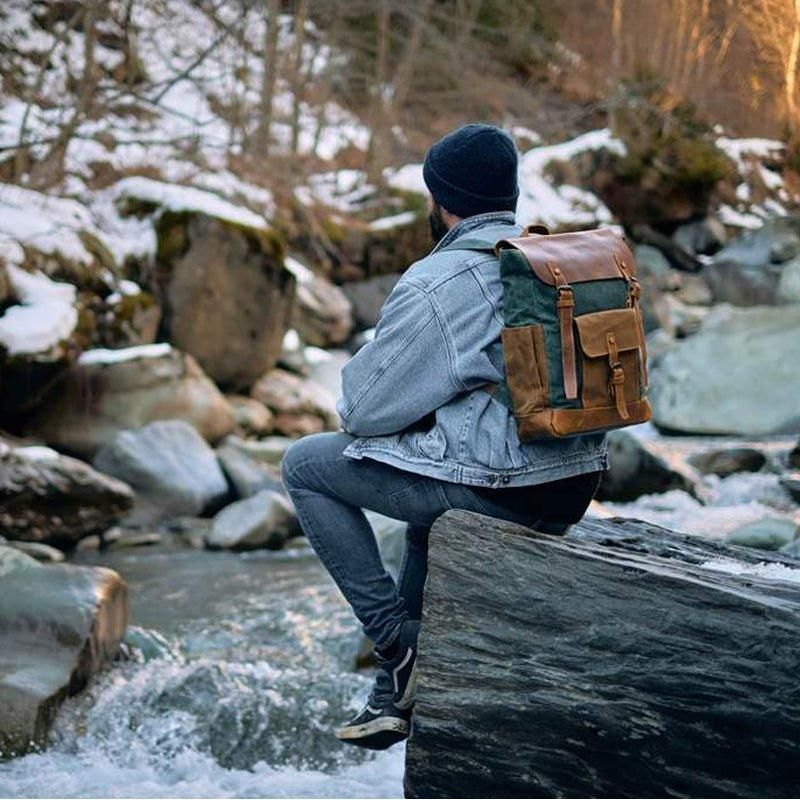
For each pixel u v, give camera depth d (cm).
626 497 830
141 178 1182
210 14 1362
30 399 912
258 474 924
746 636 255
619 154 1725
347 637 575
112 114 1416
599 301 271
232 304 1112
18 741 417
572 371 266
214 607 645
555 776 267
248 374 1134
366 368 277
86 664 469
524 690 270
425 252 1478
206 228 1100
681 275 1551
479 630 274
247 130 1456
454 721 273
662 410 1054
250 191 1389
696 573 273
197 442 923
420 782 276
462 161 289
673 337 1409
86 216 1119
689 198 1734
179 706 449
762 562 330
